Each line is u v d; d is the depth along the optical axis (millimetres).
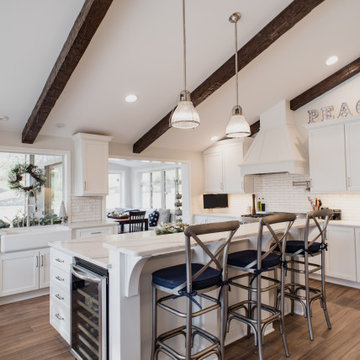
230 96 4504
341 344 2551
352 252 4004
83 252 2283
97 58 3203
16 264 3676
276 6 3031
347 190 4180
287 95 4844
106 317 1975
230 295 2676
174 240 2031
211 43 3330
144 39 3084
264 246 2635
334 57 4094
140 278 2057
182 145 5902
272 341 2619
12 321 3107
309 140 4613
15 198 4246
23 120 3994
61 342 2662
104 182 4680
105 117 4348
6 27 2650
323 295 2855
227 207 6344
